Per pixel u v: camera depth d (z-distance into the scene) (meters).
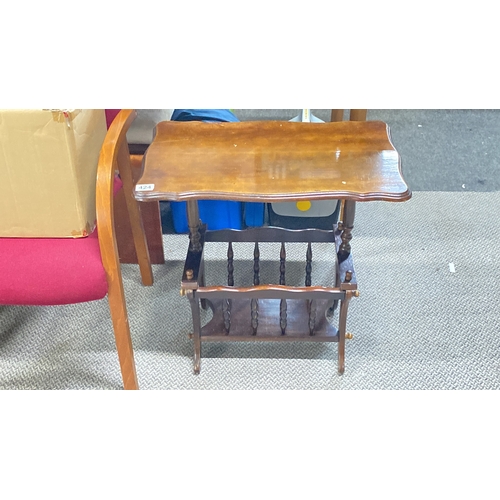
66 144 0.90
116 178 1.26
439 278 1.50
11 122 0.87
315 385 1.21
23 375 1.24
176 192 0.95
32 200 0.96
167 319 1.38
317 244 1.64
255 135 1.10
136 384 1.17
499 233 1.66
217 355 1.29
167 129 1.12
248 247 1.63
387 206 1.79
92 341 1.32
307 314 1.28
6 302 0.97
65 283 0.95
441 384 1.21
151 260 1.55
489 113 2.35
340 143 1.07
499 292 1.45
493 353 1.28
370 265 1.54
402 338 1.32
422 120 2.30
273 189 0.95
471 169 1.98
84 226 1.00
